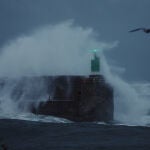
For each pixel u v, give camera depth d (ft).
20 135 210.59
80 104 370.32
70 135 208.54
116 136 204.03
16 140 195.31
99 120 369.91
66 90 378.53
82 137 201.46
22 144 183.21
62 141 189.37
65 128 231.71
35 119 347.36
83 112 368.07
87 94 371.76
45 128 231.50
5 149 158.10
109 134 210.79
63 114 372.79
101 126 241.35
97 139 193.67
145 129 229.25
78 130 224.12
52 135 209.36
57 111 375.66
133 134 210.59
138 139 192.95
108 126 241.14
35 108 386.32
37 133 216.13
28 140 195.11
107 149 166.81
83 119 366.02
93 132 217.56
